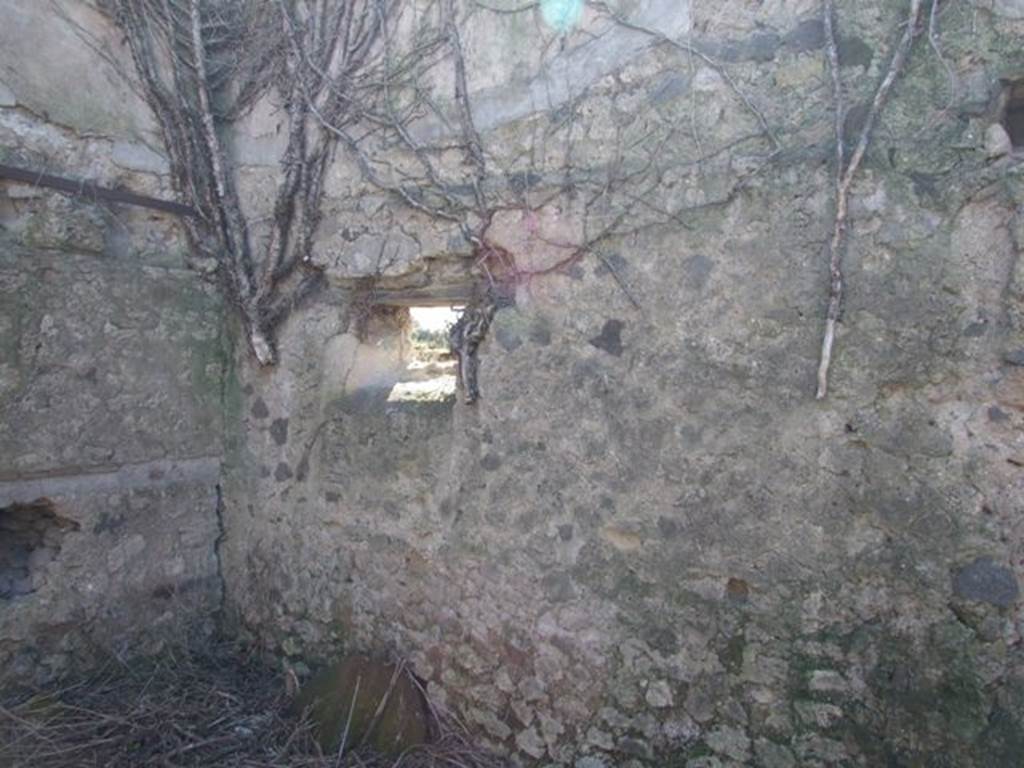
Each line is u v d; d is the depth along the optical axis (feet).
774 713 6.84
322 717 9.01
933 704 6.07
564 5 8.16
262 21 10.56
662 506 7.51
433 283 9.51
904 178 6.28
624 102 7.80
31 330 9.11
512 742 8.42
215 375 11.07
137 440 10.19
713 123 7.25
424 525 9.25
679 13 7.44
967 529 5.99
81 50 9.66
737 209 7.12
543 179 8.29
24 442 9.06
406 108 9.39
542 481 8.31
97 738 8.36
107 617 9.94
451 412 9.18
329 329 10.44
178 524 10.75
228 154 10.94
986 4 5.96
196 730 8.81
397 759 8.43
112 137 9.96
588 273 8.04
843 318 6.54
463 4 8.90
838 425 6.58
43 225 9.23
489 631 8.66
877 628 6.37
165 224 10.56
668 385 7.51
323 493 10.31
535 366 8.39
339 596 10.11
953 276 6.07
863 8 6.51
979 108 5.98
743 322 7.08
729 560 7.11
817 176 6.70
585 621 7.97
